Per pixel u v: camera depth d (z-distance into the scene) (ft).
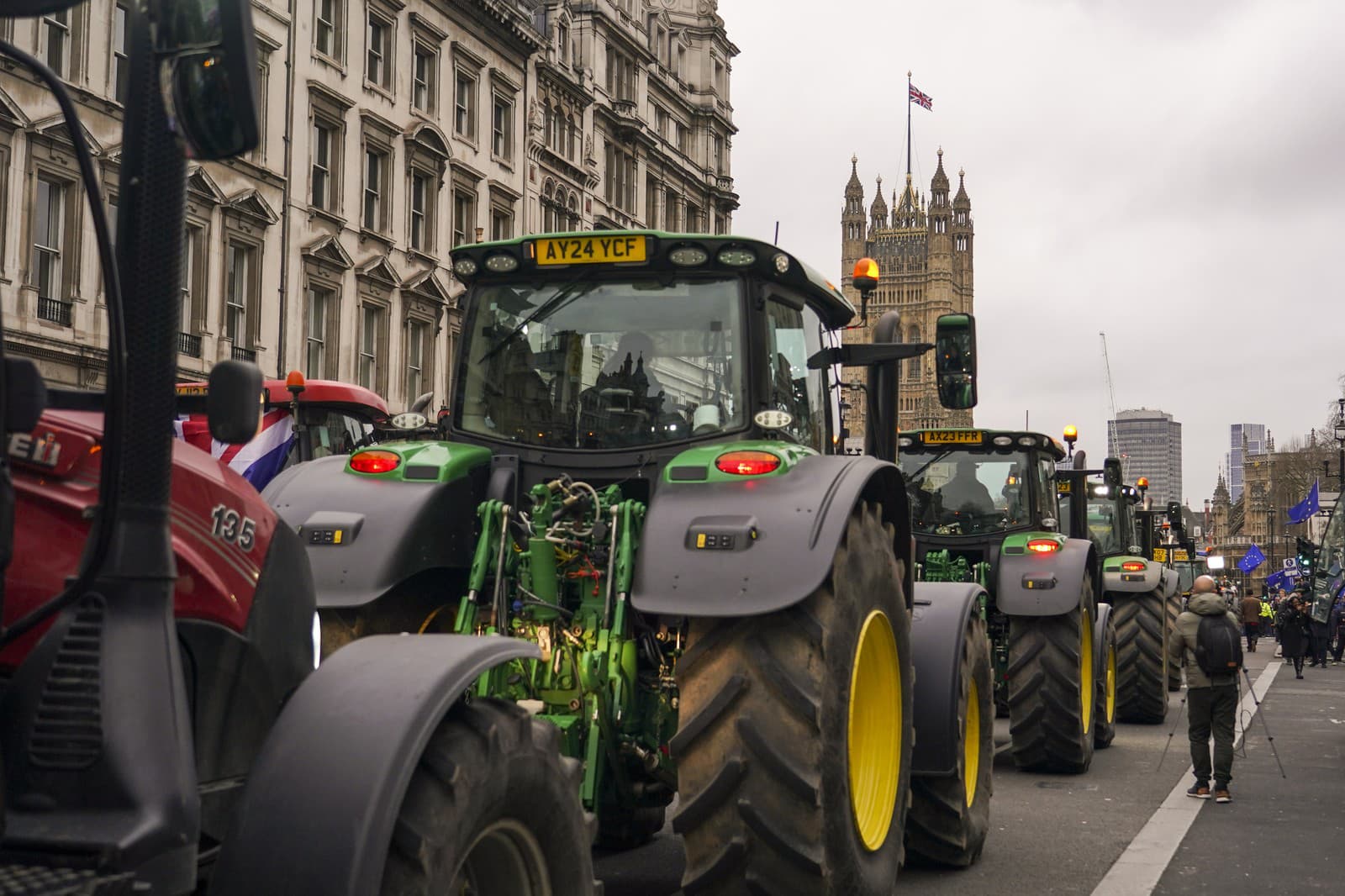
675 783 17.94
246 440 8.87
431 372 122.01
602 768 16.88
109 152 82.38
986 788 25.39
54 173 78.89
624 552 16.99
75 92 79.61
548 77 143.43
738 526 15.84
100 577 8.58
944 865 24.54
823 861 15.10
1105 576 51.08
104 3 82.23
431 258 121.29
